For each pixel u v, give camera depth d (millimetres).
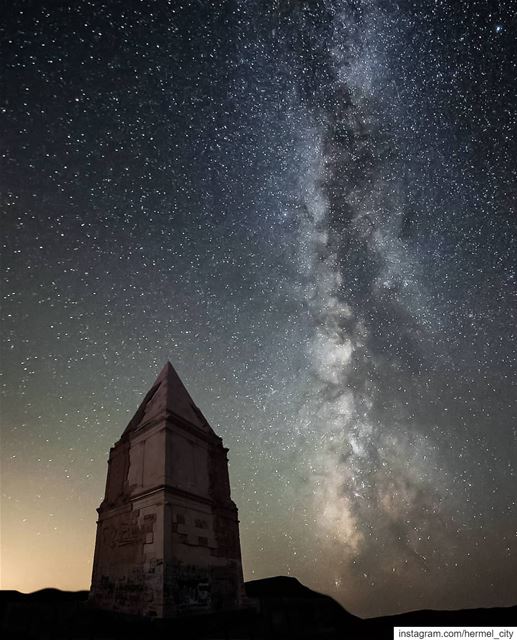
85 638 9266
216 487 13539
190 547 11047
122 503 12344
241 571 12734
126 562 11078
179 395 14484
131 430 14102
